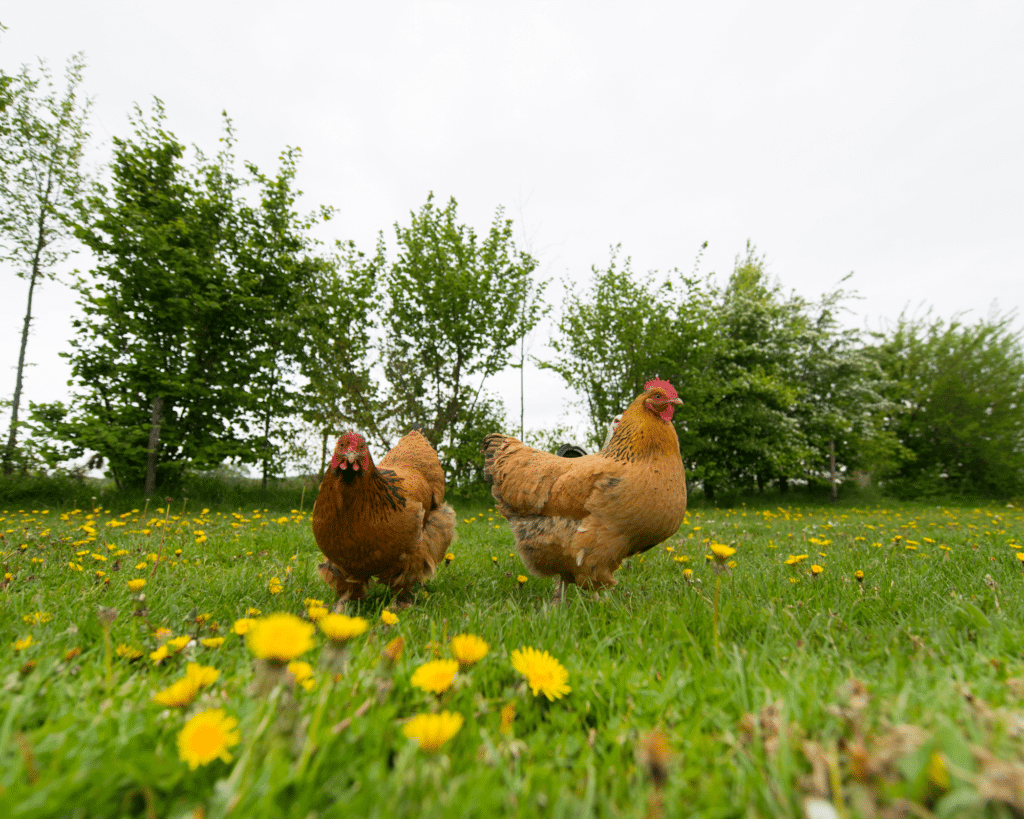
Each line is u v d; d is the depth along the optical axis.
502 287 14.79
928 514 13.76
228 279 13.41
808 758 1.09
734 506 18.80
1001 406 26.20
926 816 0.84
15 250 12.25
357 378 13.56
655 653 1.94
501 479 4.04
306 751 1.03
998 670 1.66
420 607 3.32
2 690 1.39
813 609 2.69
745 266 23.42
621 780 1.10
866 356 27.08
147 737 1.21
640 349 16.58
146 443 12.75
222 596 3.24
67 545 4.84
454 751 1.20
